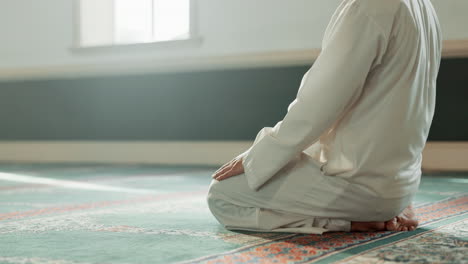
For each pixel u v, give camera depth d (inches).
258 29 250.7
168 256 71.7
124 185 174.2
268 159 79.1
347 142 76.8
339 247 75.2
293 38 244.2
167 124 273.3
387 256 69.8
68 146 297.6
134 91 279.4
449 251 72.7
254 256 70.5
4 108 311.6
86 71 288.0
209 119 263.6
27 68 301.3
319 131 75.2
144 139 279.1
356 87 72.9
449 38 219.0
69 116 296.4
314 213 82.6
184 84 267.4
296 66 243.6
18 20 304.0
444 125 225.1
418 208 116.6
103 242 82.0
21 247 79.0
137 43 274.4
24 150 308.2
